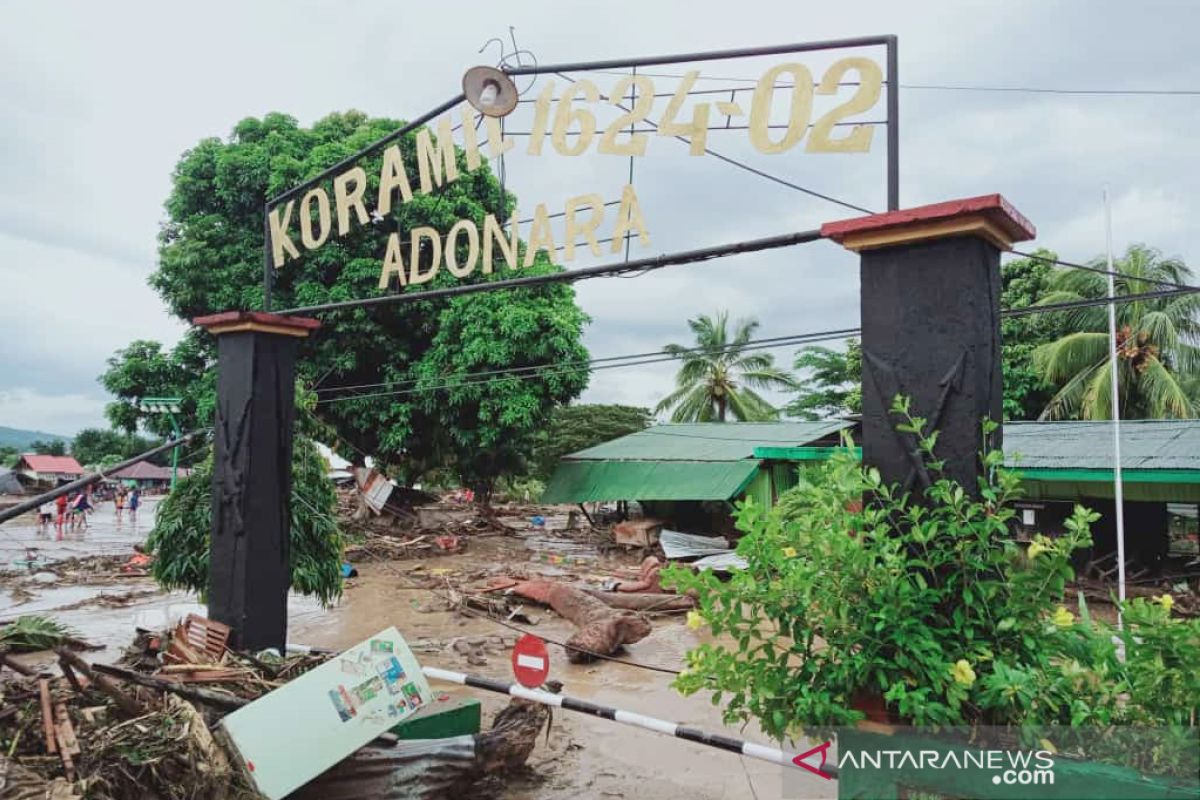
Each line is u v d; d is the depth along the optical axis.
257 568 6.53
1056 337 23.38
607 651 10.91
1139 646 3.04
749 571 3.39
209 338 24.47
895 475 3.71
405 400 22.44
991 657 3.12
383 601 14.79
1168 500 14.28
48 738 4.25
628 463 23.16
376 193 20.17
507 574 17.36
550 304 22.66
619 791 6.00
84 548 23.20
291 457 6.93
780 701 3.33
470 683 6.21
